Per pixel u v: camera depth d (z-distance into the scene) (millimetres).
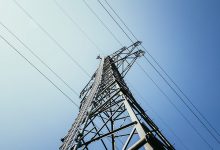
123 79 12484
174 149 6668
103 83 10906
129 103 7520
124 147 5262
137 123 5559
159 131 7082
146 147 4617
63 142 9289
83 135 6895
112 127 7832
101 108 8094
